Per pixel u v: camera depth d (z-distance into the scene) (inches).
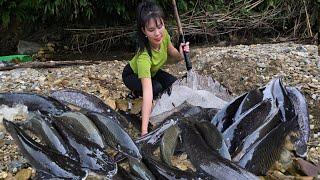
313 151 111.8
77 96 122.6
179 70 162.9
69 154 91.7
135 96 135.7
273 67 155.9
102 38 228.2
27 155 91.1
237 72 154.0
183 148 99.1
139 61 118.5
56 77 159.3
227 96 126.9
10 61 199.3
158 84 127.9
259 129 101.2
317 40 241.8
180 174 88.6
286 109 109.1
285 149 104.0
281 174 100.6
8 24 230.4
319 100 133.9
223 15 238.8
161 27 117.5
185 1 234.1
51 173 88.0
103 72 164.1
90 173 86.9
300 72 153.3
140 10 117.8
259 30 246.7
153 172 90.1
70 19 221.6
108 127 97.4
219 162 89.7
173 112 117.0
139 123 122.2
